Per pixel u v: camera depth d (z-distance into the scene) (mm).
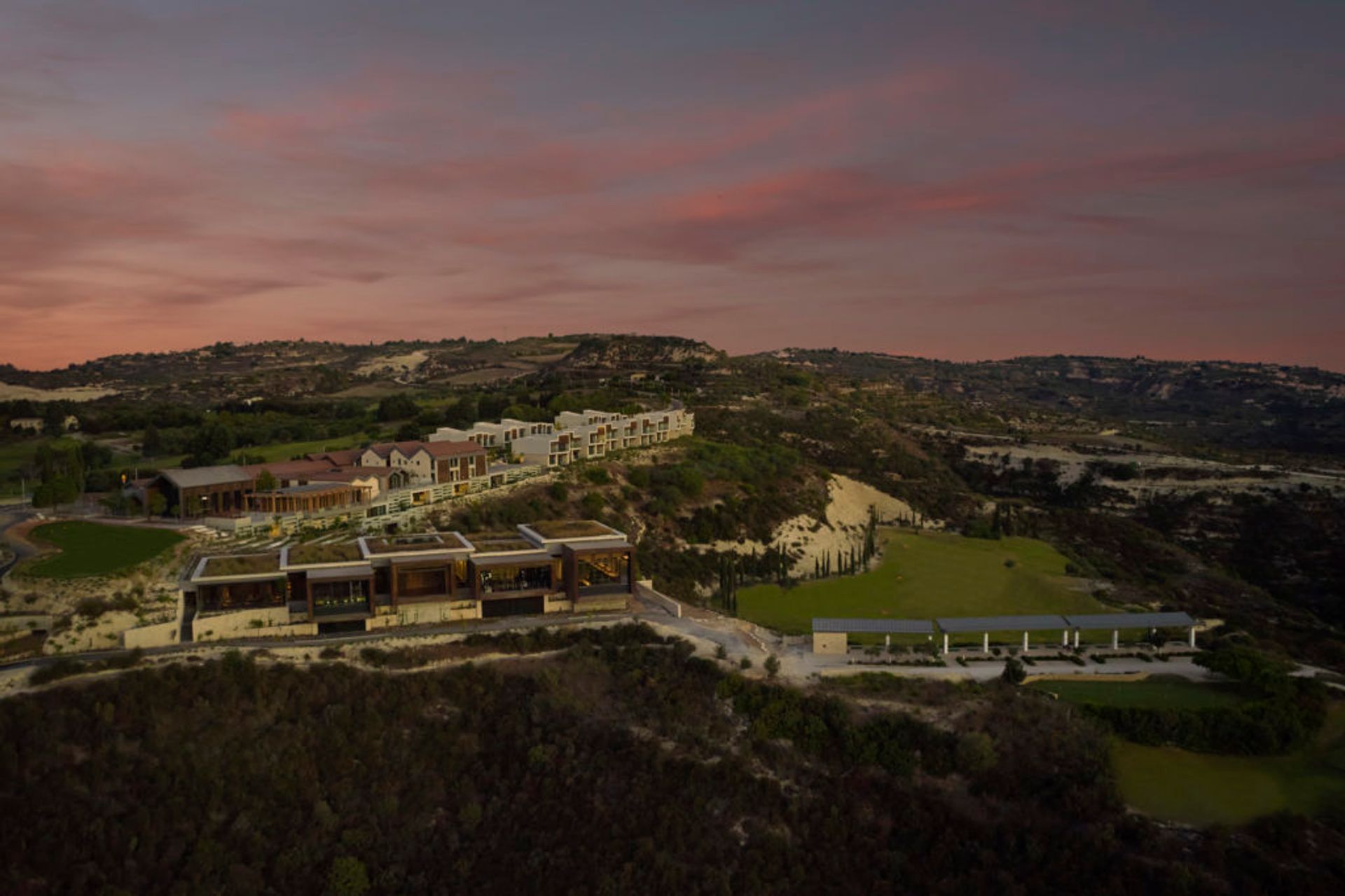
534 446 149375
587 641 83500
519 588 92188
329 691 72438
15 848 54938
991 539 167625
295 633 81125
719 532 138250
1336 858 58875
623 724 73688
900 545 159375
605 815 65375
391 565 85750
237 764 64500
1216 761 70312
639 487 143500
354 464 132625
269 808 63000
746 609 115000
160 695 67250
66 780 59688
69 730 63062
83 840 56688
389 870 60969
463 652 80188
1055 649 89188
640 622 88500
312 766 66250
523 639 82500
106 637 75188
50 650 72875
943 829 63844
